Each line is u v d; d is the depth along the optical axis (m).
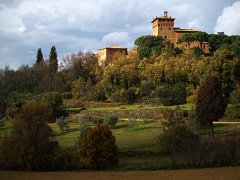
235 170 54.97
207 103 84.75
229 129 87.31
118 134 93.50
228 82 127.62
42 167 64.12
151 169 60.53
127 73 153.88
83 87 166.25
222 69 128.00
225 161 60.69
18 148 65.19
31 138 66.44
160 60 159.00
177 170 57.75
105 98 153.75
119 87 152.62
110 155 64.31
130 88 147.75
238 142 65.69
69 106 143.38
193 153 61.66
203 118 84.81
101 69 182.50
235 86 127.88
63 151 66.69
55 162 63.88
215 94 85.12
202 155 61.25
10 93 174.75
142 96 144.50
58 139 90.50
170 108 119.19
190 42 190.62
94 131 65.19
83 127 95.62
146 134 90.50
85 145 64.69
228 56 132.38
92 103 146.00
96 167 64.06
